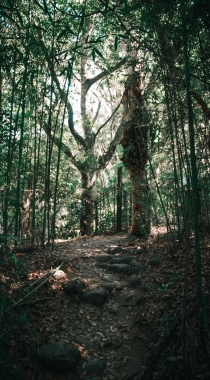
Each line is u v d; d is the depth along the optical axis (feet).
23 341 9.92
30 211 23.86
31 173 24.54
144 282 14.53
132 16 11.64
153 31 10.61
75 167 36.45
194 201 8.54
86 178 34.99
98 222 34.94
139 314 12.44
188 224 9.19
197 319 9.86
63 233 35.45
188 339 9.29
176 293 12.35
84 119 34.88
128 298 13.73
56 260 16.06
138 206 23.62
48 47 15.69
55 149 31.17
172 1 9.38
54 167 31.40
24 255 16.44
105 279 15.38
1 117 14.42
